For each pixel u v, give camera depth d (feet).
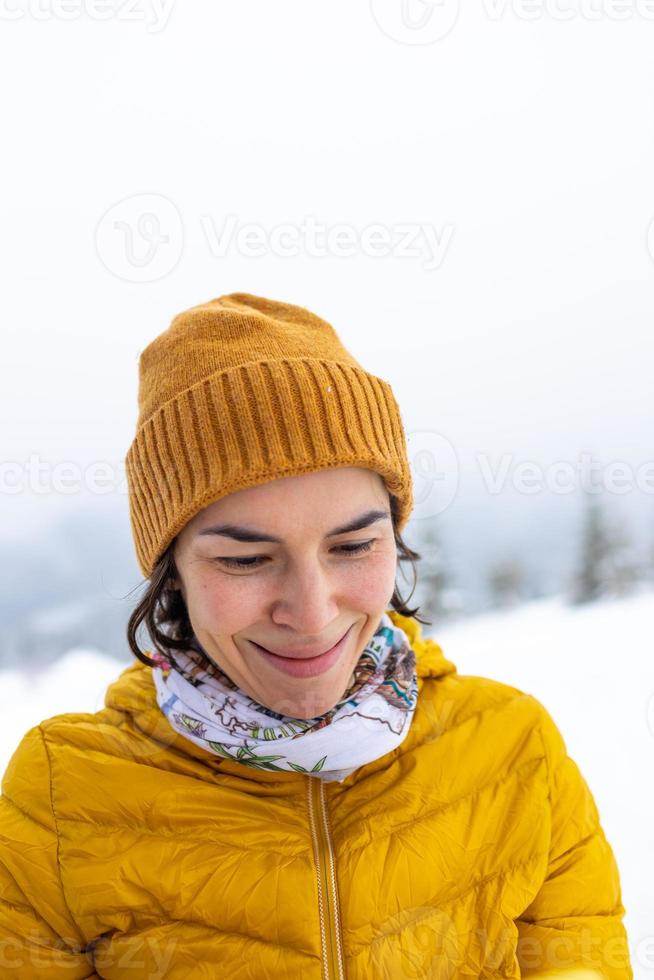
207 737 3.45
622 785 9.11
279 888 3.26
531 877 3.65
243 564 3.16
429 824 3.54
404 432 3.81
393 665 3.88
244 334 3.49
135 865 3.32
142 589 4.01
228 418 3.14
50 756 3.58
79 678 16.07
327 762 3.39
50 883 3.36
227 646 3.28
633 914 6.38
